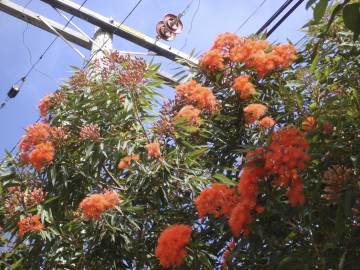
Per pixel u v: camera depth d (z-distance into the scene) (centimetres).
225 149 522
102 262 523
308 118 389
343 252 327
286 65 511
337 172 321
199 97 529
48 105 605
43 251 541
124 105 557
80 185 568
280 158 343
